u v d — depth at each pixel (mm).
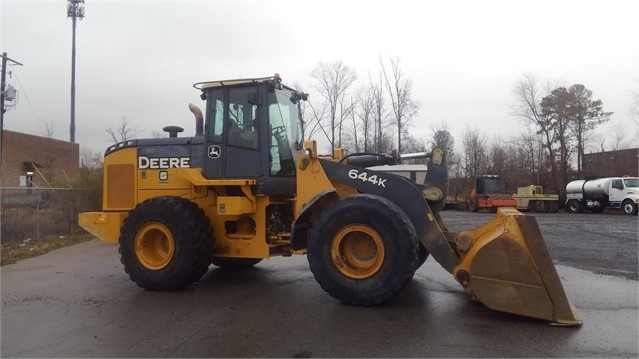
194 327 4840
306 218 6059
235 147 6719
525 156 40719
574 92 40031
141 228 6613
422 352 4031
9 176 34406
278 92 7016
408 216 5539
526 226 4859
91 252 10930
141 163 7355
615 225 18047
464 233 5340
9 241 12172
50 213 14539
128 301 5980
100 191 15523
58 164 38969
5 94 26141
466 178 43719
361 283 5348
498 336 4402
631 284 6742
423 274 7473
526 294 4781
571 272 7723
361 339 4375
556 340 4285
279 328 4746
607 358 3869
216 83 6805
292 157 6988
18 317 5297
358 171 5902
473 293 5016
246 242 6711
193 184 6742
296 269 8125
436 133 39500
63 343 4414
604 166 38062
